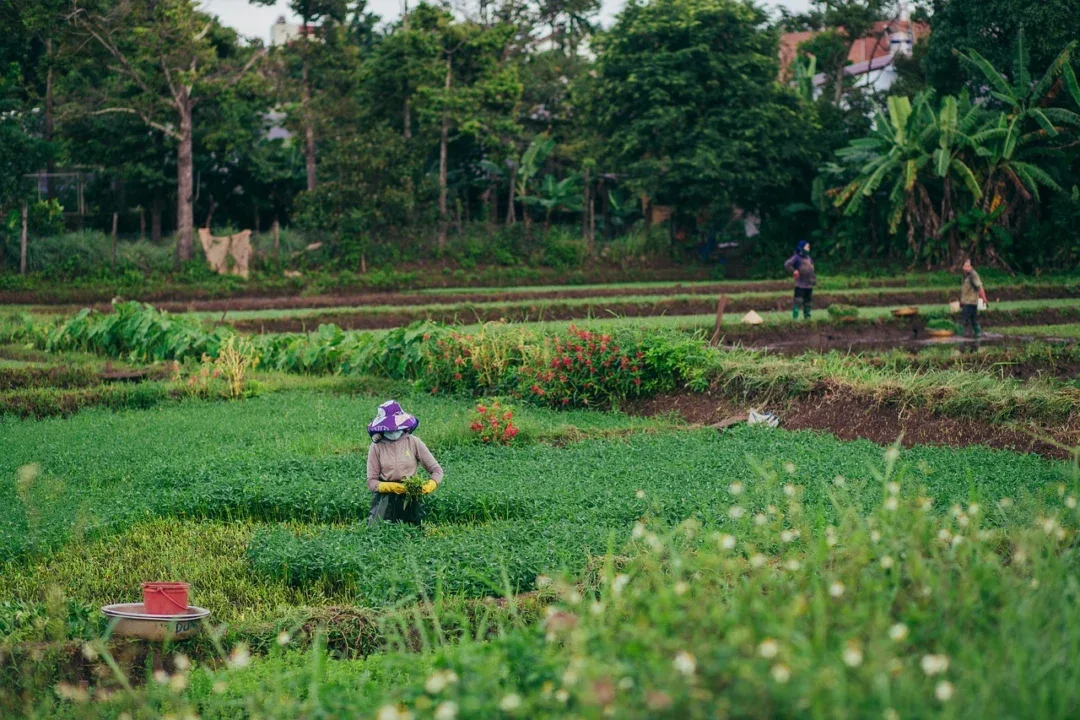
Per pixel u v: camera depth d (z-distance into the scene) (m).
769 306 35.28
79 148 46.78
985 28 43.38
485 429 15.77
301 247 46.09
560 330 22.30
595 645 4.70
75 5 40.72
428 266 46.34
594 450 14.66
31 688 7.01
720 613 4.63
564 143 53.75
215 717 6.41
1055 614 4.88
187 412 18.86
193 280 42.69
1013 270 41.84
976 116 40.47
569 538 9.84
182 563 10.05
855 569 5.40
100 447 15.45
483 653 5.32
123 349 26.06
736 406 18.25
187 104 44.06
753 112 46.88
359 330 32.72
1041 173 39.91
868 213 47.50
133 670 7.70
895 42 56.44
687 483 12.22
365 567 9.41
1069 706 4.07
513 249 48.53
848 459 13.22
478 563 9.17
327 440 15.61
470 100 45.88
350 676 6.98
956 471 12.39
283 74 47.62
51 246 42.31
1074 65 42.16
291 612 8.41
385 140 45.16
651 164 47.16
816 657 4.16
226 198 52.53
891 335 27.72
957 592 4.93
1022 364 21.33
